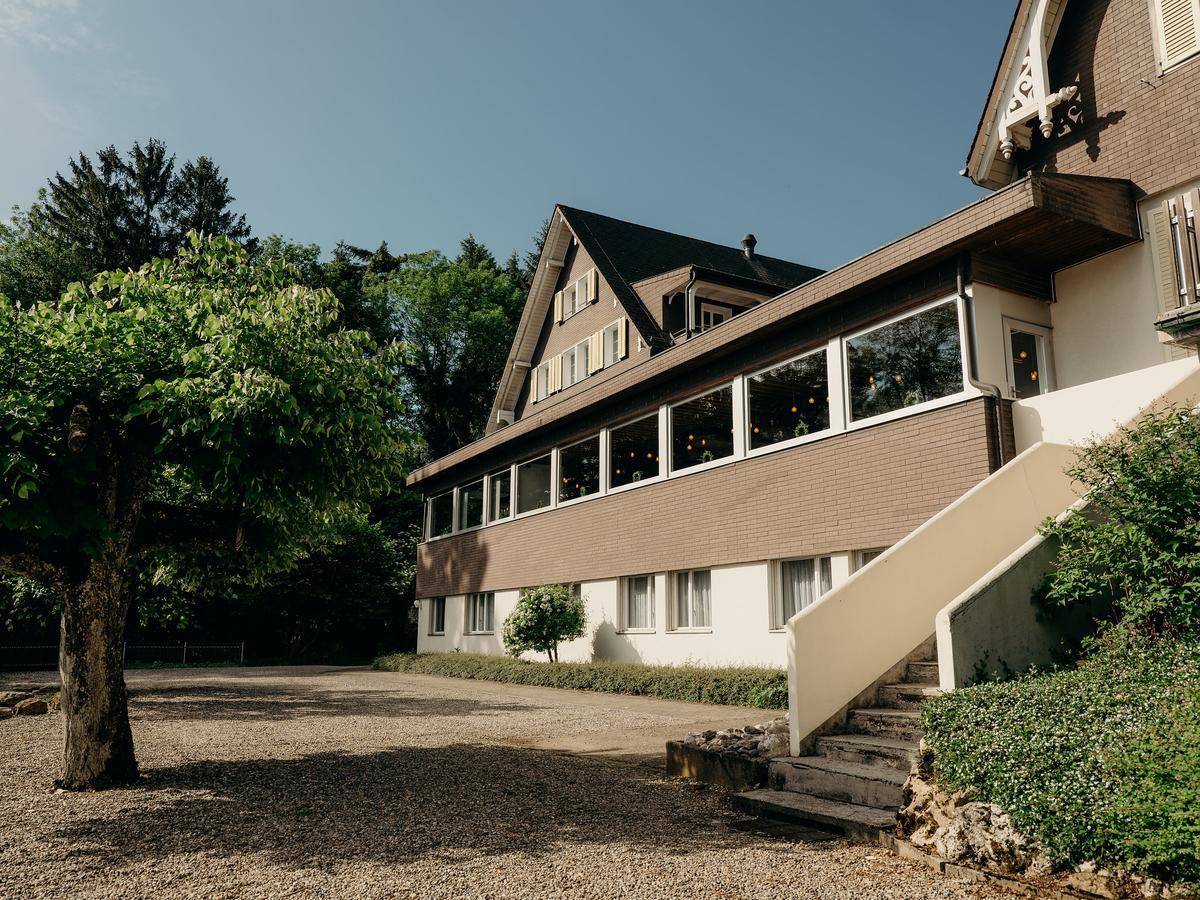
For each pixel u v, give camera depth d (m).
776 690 11.73
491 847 5.13
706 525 15.14
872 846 4.98
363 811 6.04
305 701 14.27
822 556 12.91
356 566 32.56
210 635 31.56
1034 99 11.66
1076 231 10.20
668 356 15.70
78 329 6.54
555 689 16.33
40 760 8.19
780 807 5.73
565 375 25.53
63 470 6.41
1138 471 5.84
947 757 4.80
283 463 7.12
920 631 7.37
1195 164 9.99
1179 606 5.50
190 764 7.87
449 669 21.45
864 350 12.15
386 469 8.05
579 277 25.11
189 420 6.20
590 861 4.82
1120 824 3.76
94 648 6.94
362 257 50.28
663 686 13.91
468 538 25.02
